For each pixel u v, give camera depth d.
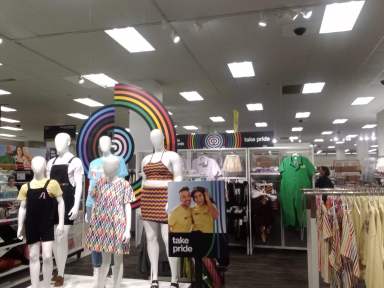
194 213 2.51
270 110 10.34
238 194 5.89
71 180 3.73
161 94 7.40
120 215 3.24
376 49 5.41
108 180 3.32
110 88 7.70
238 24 4.51
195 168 6.20
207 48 5.34
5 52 5.46
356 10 4.18
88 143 4.48
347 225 2.54
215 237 2.47
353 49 5.40
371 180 8.73
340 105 9.63
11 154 4.75
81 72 6.55
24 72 6.53
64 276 4.02
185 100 8.93
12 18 4.30
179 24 4.50
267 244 6.23
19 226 3.33
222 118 11.69
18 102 9.13
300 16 4.31
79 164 3.78
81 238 5.55
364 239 2.55
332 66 6.24
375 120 12.20
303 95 8.42
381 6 4.09
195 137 6.54
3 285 4.20
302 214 5.59
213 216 2.49
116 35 4.86
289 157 5.86
